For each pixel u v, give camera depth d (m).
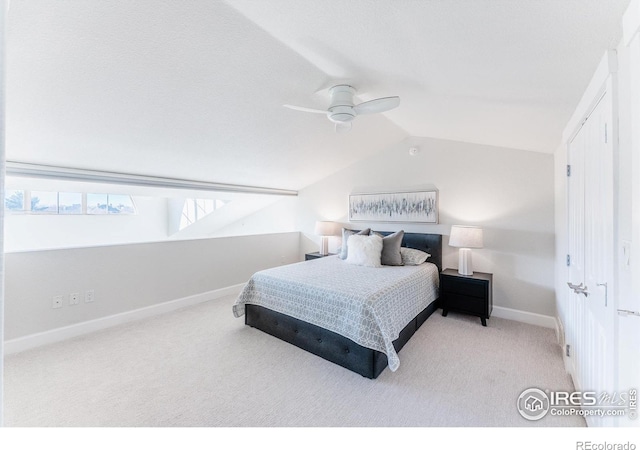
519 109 2.07
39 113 2.10
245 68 2.12
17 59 1.66
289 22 1.60
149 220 6.97
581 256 1.89
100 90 2.02
